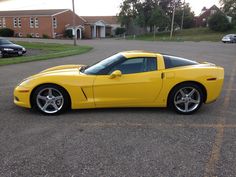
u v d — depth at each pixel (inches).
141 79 246.8
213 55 887.7
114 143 191.6
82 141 194.4
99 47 1266.0
